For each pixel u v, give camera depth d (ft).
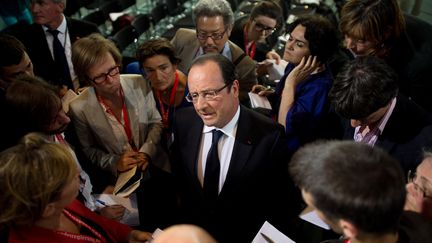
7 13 12.66
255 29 10.26
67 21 10.13
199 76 4.70
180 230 2.43
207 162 5.28
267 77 9.69
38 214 3.54
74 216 4.62
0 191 3.42
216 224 5.58
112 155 6.70
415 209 3.42
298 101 6.66
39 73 9.80
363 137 5.27
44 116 4.98
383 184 2.47
